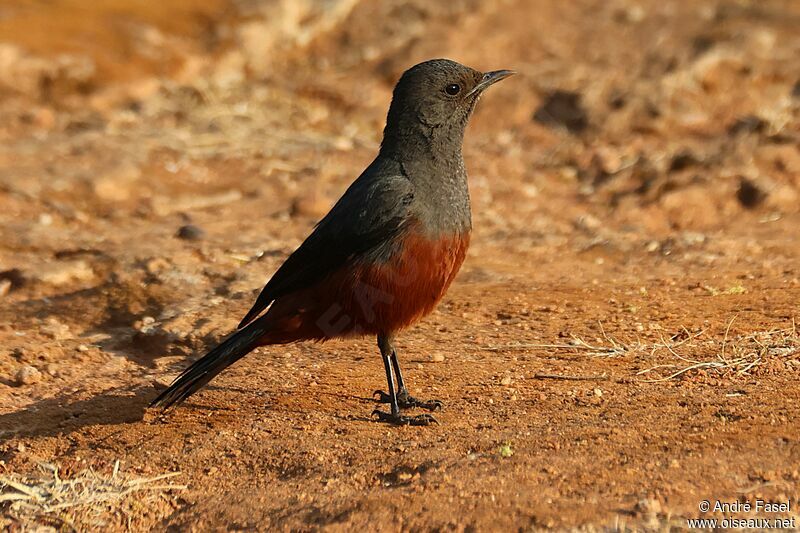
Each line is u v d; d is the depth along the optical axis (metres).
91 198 18.52
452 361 11.94
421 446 9.76
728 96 21.58
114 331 13.72
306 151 20.80
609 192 18.69
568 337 12.34
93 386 11.91
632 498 8.23
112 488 9.70
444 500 8.55
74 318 14.09
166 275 14.98
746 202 17.64
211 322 13.38
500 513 8.26
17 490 9.80
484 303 13.79
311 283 10.66
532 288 14.33
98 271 15.31
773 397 9.97
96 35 24.75
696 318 12.54
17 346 13.09
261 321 10.65
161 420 10.94
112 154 20.00
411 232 10.46
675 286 13.99
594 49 23.83
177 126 21.78
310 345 12.92
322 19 25.55
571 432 9.60
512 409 10.44
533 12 25.72
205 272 15.18
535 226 17.39
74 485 9.77
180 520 9.27
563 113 21.64
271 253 15.94
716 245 15.74
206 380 10.45
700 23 24.53
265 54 24.84
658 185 18.30
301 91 23.22
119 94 22.81
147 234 16.94
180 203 18.50
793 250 15.43
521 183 19.33
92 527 9.30
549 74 22.73
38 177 18.97
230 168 20.06
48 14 25.44
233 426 10.65
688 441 9.12
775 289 13.43
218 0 26.62
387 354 10.72
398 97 10.80
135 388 11.83
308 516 8.75
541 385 11.01
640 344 11.84
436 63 10.89
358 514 8.55
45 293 14.86
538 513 8.16
